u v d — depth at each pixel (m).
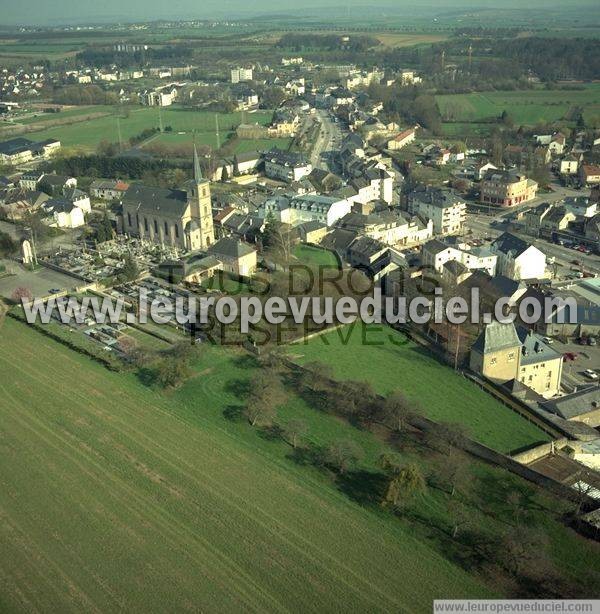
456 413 151.62
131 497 124.75
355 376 166.12
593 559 110.94
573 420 150.12
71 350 181.00
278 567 108.69
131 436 143.62
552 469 132.75
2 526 117.81
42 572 107.69
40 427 147.00
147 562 109.56
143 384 164.12
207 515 120.12
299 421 143.12
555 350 175.50
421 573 107.94
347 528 117.50
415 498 125.06
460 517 117.38
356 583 105.69
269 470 132.75
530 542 109.56
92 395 159.50
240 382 164.38
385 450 139.62
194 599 102.38
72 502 123.56
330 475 131.50
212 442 141.50
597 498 122.12
